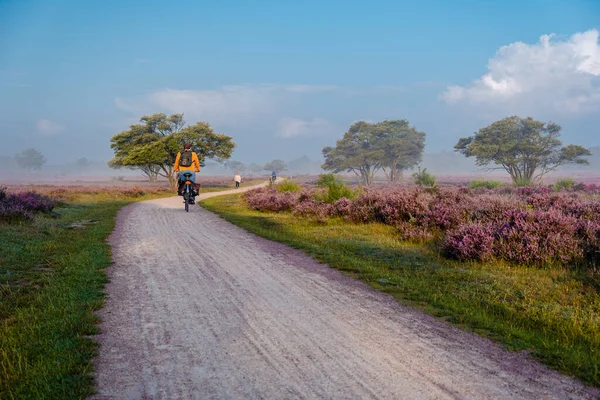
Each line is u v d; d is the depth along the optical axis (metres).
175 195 40.50
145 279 7.30
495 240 9.25
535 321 5.52
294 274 7.86
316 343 4.63
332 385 3.67
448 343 4.69
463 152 70.00
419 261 9.38
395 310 5.84
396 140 90.62
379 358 4.25
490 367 4.08
